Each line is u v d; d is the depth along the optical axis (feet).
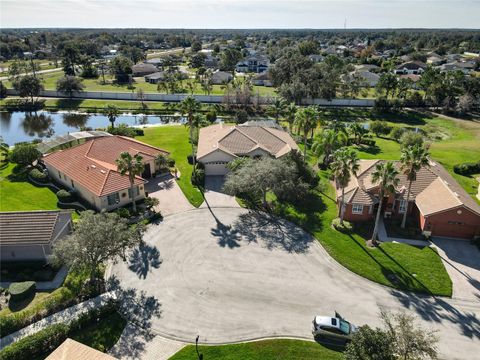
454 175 207.72
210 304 110.93
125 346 96.43
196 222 153.99
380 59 647.56
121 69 514.27
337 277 123.54
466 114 366.22
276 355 95.09
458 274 125.90
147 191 180.86
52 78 520.01
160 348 96.27
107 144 198.39
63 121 349.00
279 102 263.49
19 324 101.14
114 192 160.15
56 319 104.12
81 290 113.80
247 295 114.73
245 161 175.11
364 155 236.84
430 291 117.91
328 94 383.04
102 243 108.68
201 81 493.36
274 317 107.04
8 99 400.88
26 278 120.26
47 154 208.44
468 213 140.97
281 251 136.26
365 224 155.53
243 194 177.17
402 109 380.37
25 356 91.71
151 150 203.10
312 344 98.63
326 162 215.92
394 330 85.20
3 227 127.03
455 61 627.05
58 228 131.75
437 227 145.48
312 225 153.69
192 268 126.00
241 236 144.97
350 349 82.48
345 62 529.45
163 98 405.39
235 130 215.92
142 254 132.77
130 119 351.87
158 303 110.73
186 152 234.38
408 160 140.36
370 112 370.53
